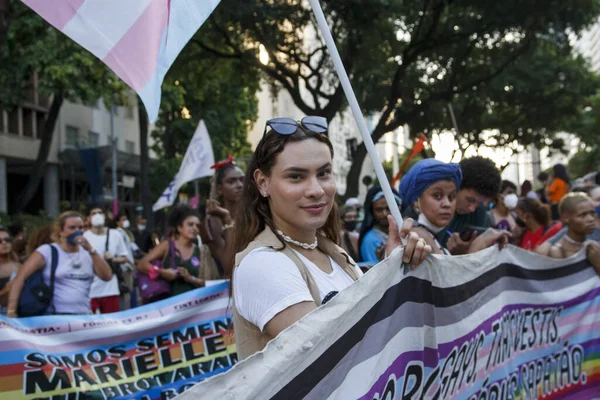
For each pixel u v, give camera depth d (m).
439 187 2.90
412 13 18.28
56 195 28.06
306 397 1.61
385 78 19.84
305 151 1.91
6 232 6.38
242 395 1.47
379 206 4.68
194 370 4.32
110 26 1.93
